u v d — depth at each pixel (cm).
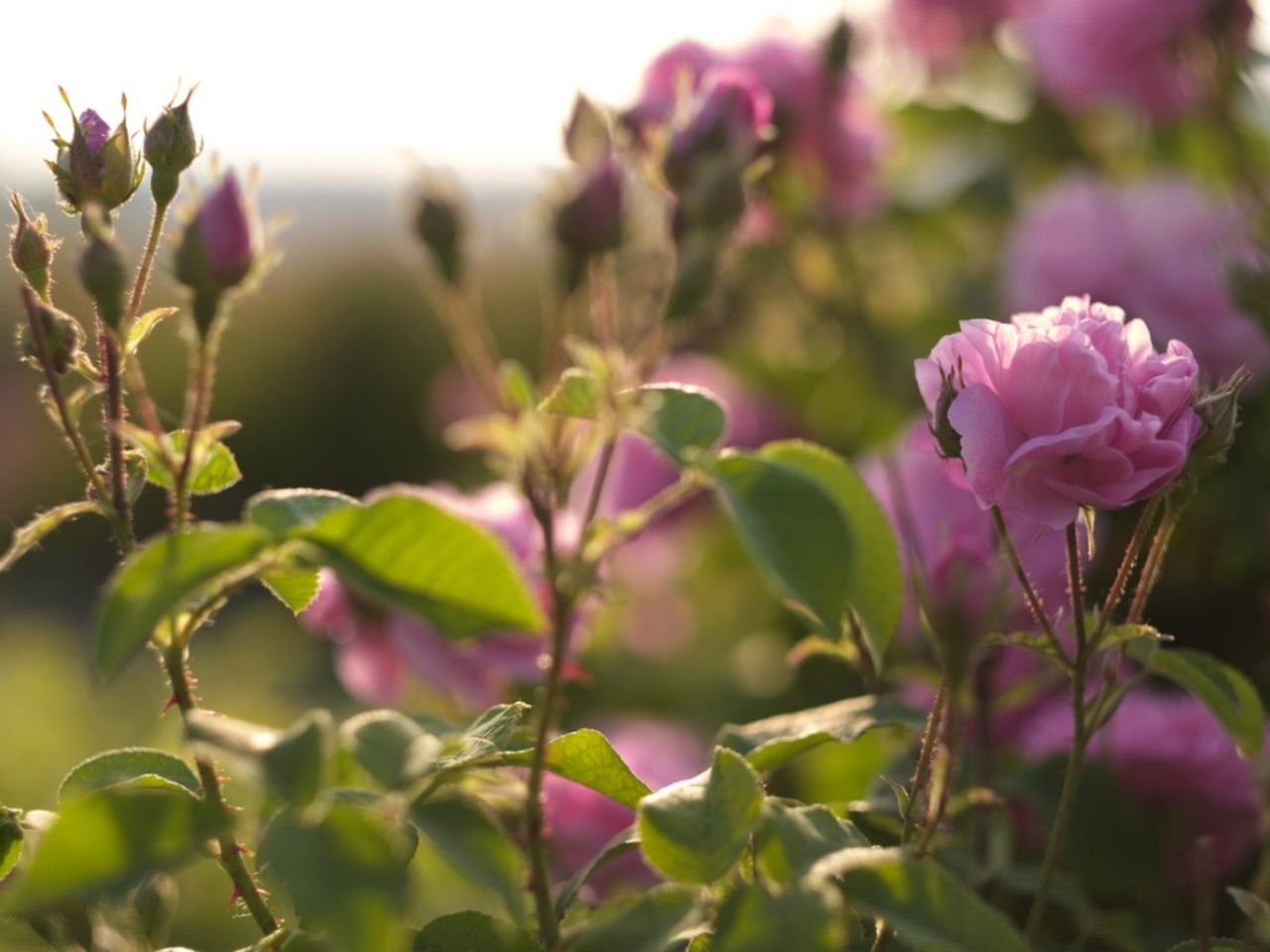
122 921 91
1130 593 136
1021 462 84
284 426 626
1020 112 184
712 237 92
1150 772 106
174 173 87
